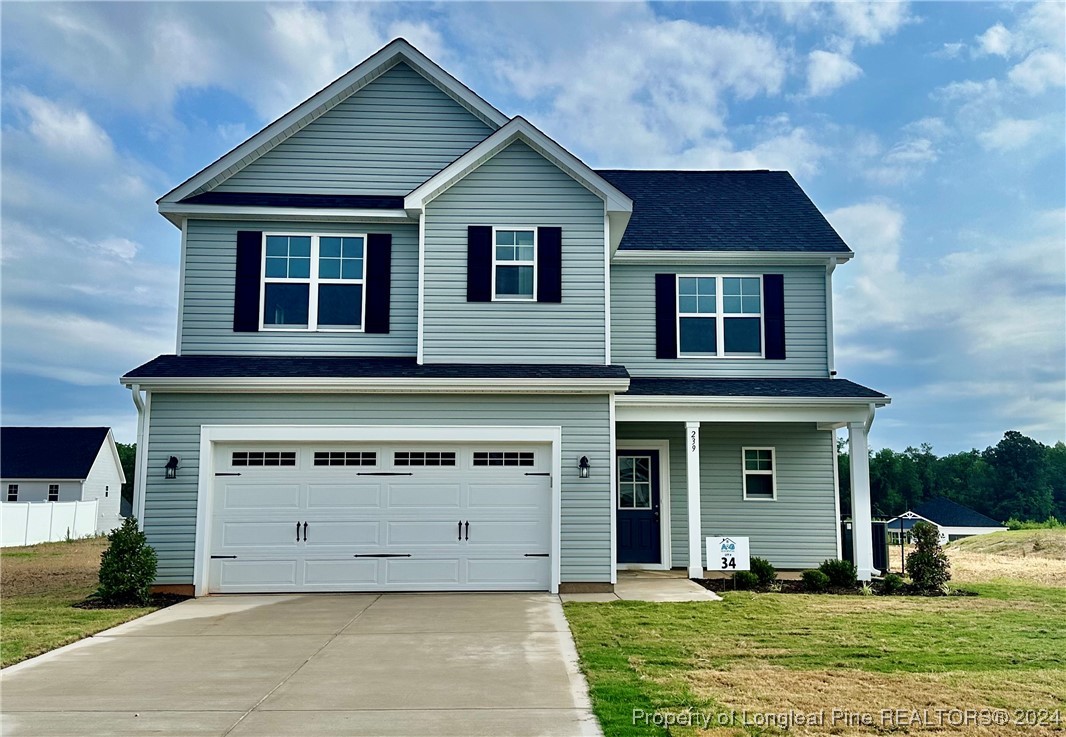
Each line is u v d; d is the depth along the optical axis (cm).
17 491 4188
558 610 1088
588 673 735
